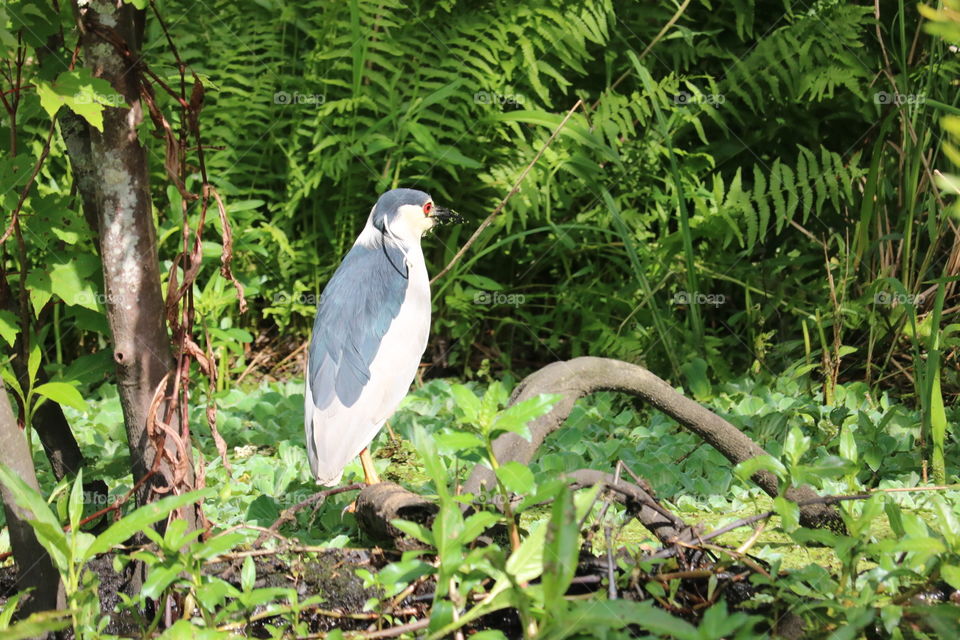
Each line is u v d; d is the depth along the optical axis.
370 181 11.73
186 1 11.72
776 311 11.63
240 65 11.85
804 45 11.00
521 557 3.96
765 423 8.95
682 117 11.41
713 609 3.62
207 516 6.94
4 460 4.61
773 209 12.15
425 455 4.20
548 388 5.75
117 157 5.09
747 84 11.88
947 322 10.58
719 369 10.70
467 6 11.89
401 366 7.49
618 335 10.95
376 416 7.27
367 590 5.14
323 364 7.22
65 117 5.41
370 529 5.78
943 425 7.47
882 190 11.11
